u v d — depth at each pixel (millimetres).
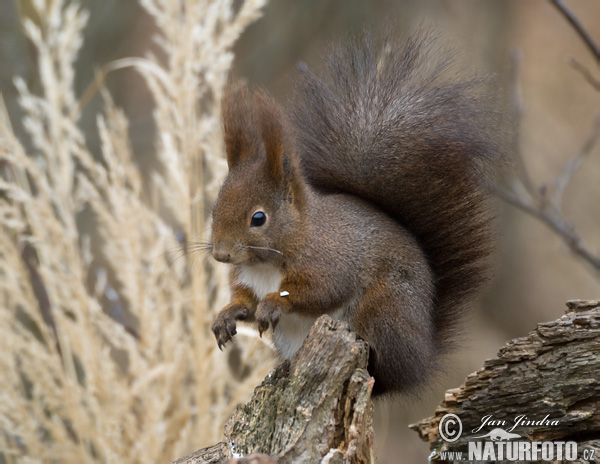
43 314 5133
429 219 4988
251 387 5070
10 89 5234
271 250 4930
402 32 5035
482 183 4988
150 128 6848
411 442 5969
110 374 5070
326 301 4934
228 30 5102
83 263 5109
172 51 5102
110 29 6898
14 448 5078
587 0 9328
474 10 7031
